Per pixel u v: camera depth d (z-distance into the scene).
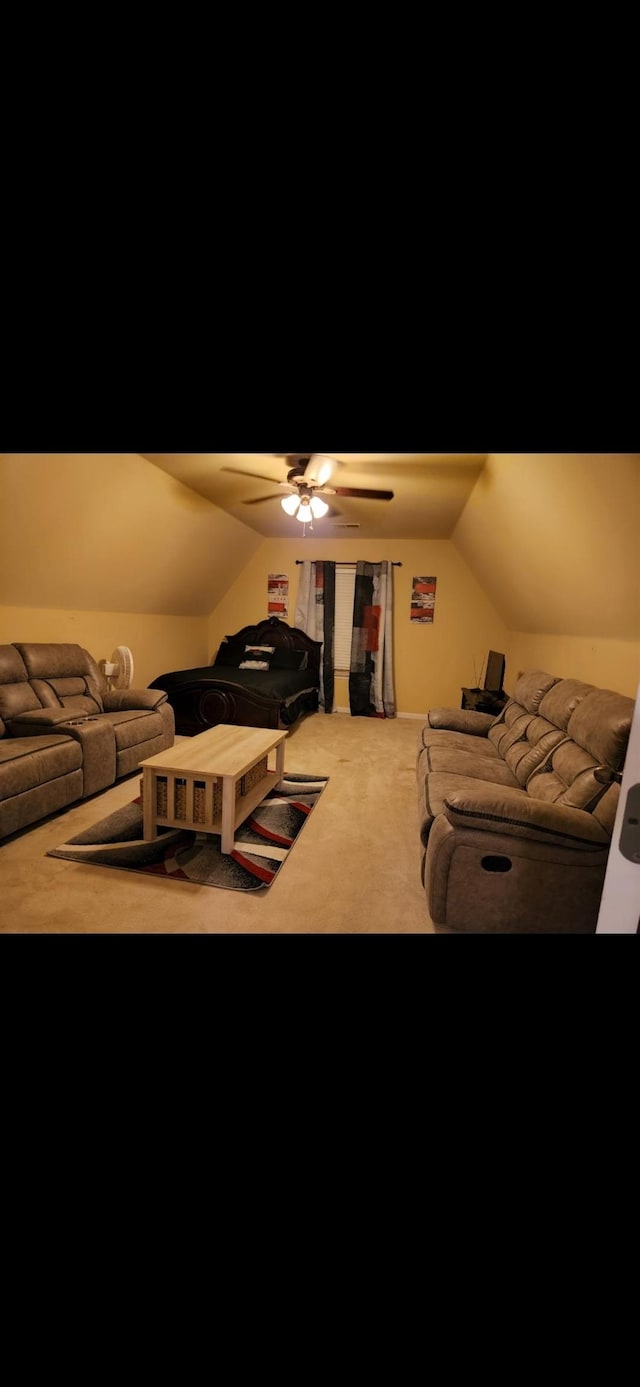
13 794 2.61
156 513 3.98
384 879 2.45
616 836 0.93
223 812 2.59
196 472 3.61
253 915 2.13
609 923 0.95
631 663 2.60
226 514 4.83
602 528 2.22
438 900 2.00
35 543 3.31
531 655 4.44
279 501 4.41
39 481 2.95
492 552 4.14
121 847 2.64
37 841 2.70
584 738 2.27
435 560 5.89
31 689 3.42
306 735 5.18
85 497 3.30
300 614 6.18
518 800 1.92
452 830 1.96
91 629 4.43
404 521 4.94
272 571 6.32
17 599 3.64
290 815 3.15
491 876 1.95
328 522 5.15
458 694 6.02
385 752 4.63
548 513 2.61
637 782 0.90
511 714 3.56
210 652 6.54
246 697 4.53
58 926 2.03
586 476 2.11
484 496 3.46
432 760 3.03
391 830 2.99
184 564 5.01
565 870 1.92
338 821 3.10
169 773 2.62
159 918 2.09
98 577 4.09
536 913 1.96
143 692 4.02
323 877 2.45
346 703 6.32
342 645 6.20
